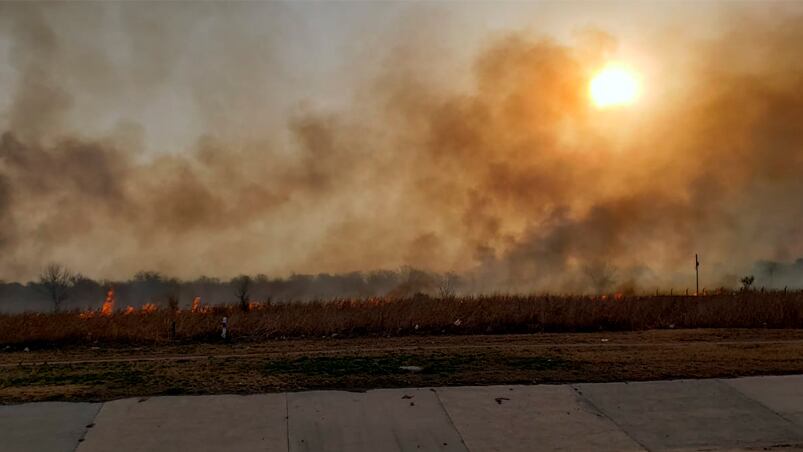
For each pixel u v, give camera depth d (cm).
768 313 1500
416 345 1187
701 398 774
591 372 878
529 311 1495
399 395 773
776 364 920
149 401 754
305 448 643
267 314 1481
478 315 1470
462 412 726
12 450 634
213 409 729
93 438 658
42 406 737
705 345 1109
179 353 1145
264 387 810
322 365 940
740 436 684
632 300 1597
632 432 688
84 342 1301
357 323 1428
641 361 948
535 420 709
